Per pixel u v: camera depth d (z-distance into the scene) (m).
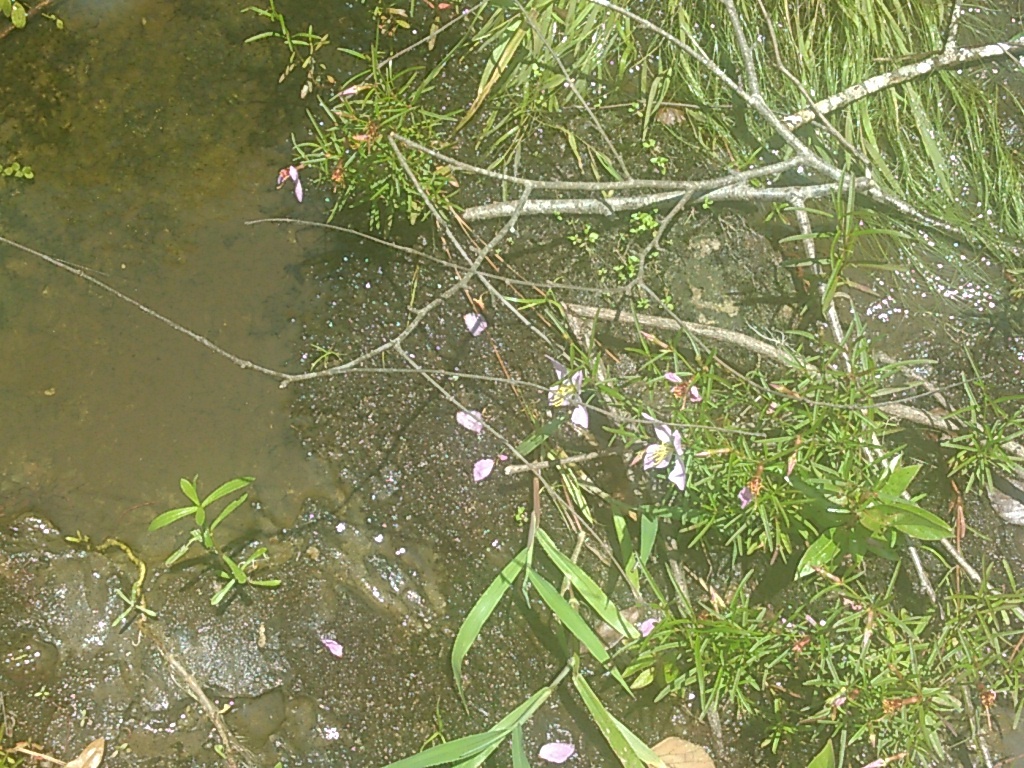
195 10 2.46
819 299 2.43
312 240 2.38
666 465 2.03
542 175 2.44
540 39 2.29
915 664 2.02
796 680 2.23
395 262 2.37
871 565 2.32
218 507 2.28
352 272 2.36
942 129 2.50
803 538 2.28
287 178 2.40
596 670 2.26
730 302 2.44
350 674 2.22
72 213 2.36
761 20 2.45
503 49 2.41
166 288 2.35
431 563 2.29
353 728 2.20
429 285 2.36
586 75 2.47
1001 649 2.25
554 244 2.41
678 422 2.06
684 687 2.26
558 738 2.22
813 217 2.46
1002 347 2.44
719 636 2.04
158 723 2.18
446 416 2.32
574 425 2.32
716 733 2.25
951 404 2.39
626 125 2.48
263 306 2.36
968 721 2.25
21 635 2.19
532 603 2.28
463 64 2.46
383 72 2.46
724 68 2.49
